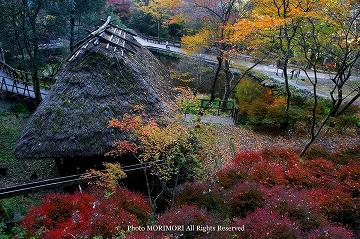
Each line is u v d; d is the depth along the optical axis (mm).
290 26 12555
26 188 7227
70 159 9727
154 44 31016
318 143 13180
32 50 17625
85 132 8562
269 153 11016
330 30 11430
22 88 15719
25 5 13844
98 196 7199
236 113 15156
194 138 8414
